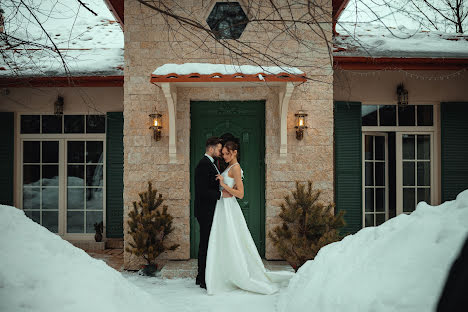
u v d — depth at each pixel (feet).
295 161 19.39
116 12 21.47
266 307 12.25
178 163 19.31
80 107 25.71
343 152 23.50
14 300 7.91
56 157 26.32
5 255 8.77
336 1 20.77
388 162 25.25
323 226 17.33
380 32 25.09
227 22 19.30
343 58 21.48
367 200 24.85
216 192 14.89
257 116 20.12
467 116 24.00
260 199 20.11
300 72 16.53
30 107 25.80
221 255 14.71
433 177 24.59
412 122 24.81
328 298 8.64
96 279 9.62
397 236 8.54
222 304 12.73
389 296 6.90
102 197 26.30
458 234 6.97
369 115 24.77
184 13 19.12
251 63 19.08
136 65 19.35
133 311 9.69
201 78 16.46
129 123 19.36
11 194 25.54
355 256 9.40
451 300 3.69
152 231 18.03
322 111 19.42
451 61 21.74
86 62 23.77
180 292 14.53
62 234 26.12
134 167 19.34
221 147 15.90
